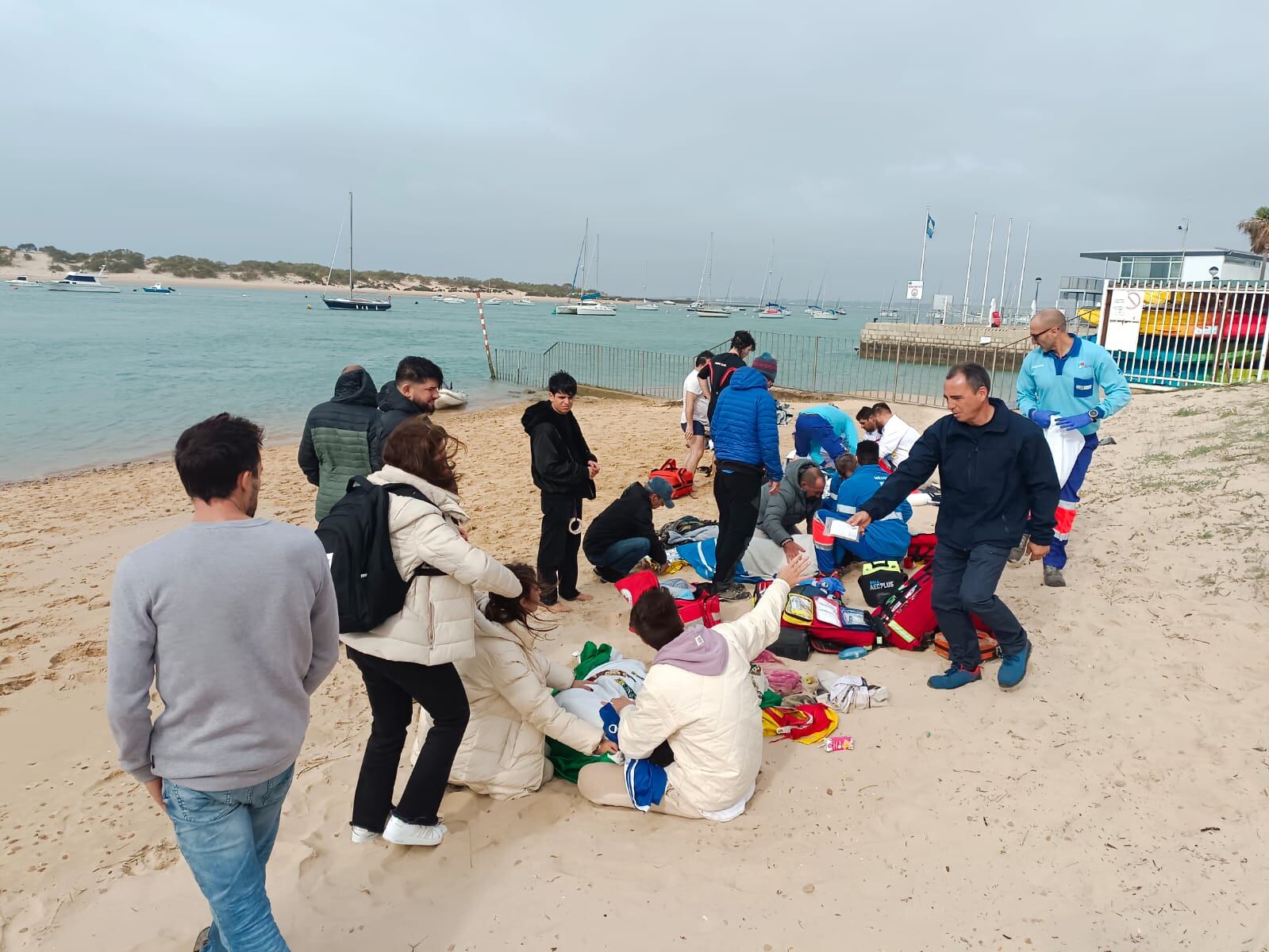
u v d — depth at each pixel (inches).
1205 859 122.4
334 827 146.6
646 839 139.6
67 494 466.9
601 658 197.8
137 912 129.0
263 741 90.2
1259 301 640.4
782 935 116.0
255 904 92.5
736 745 139.6
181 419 731.4
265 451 591.5
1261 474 287.0
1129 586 222.7
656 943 115.7
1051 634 202.1
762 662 201.0
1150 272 1250.6
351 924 122.5
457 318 3599.9
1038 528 170.1
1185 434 401.1
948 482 177.0
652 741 142.6
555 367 1157.7
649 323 4013.3
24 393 866.1
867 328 1496.1
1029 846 130.1
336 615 98.8
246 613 87.2
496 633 146.3
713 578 249.8
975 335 1417.3
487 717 150.3
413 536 122.6
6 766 182.5
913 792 146.9
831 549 251.0
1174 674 175.9
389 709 135.1
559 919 121.6
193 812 88.7
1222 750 148.0
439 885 130.5
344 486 195.0
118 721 83.4
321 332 2113.7
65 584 308.2
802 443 310.2
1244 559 222.2
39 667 234.4
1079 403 225.1
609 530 265.1
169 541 86.4
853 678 182.9
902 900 120.9
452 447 133.5
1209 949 106.5
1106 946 109.1
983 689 180.1
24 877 140.7
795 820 141.8
